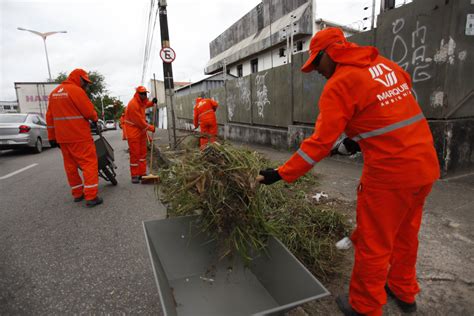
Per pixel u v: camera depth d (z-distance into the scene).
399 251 2.00
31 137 11.05
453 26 4.05
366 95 1.67
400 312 2.08
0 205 4.89
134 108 5.85
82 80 4.77
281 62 15.86
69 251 3.25
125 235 3.60
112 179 5.88
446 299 2.15
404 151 1.66
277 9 16.48
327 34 1.81
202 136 3.06
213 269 2.45
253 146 9.34
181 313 2.08
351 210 3.67
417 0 4.36
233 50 21.45
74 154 4.54
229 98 11.70
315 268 2.58
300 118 7.43
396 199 1.71
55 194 5.45
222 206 2.26
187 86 26.19
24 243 3.47
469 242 2.78
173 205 2.58
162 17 8.91
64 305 2.38
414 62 4.54
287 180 1.91
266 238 2.31
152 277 2.73
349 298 2.01
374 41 5.12
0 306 2.39
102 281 2.69
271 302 2.19
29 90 17.17
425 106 4.48
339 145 2.13
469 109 4.48
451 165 4.39
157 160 8.19
